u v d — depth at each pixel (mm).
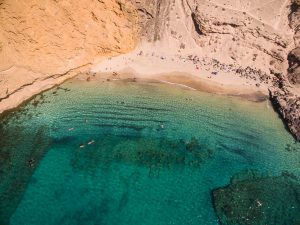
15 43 35000
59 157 32312
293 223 28750
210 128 35625
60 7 36062
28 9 34469
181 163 32719
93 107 36219
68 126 34625
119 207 29359
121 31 39531
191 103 37406
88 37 38562
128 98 37250
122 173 31672
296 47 40031
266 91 39125
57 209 28844
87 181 30875
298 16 40156
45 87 36938
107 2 38125
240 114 36969
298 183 31797
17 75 35344
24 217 28094
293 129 35406
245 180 31656
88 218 28469
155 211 29328
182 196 30469
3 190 29625
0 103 34344
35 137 33469
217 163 33000
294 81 38781
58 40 37062
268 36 39875
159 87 38438
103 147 33375
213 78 39562
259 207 29641
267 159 33562
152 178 31516
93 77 38625
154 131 35000
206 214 29375
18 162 31531
